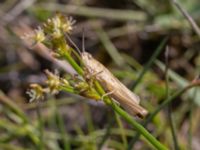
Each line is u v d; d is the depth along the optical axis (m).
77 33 0.41
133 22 0.41
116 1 0.42
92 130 0.32
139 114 0.19
